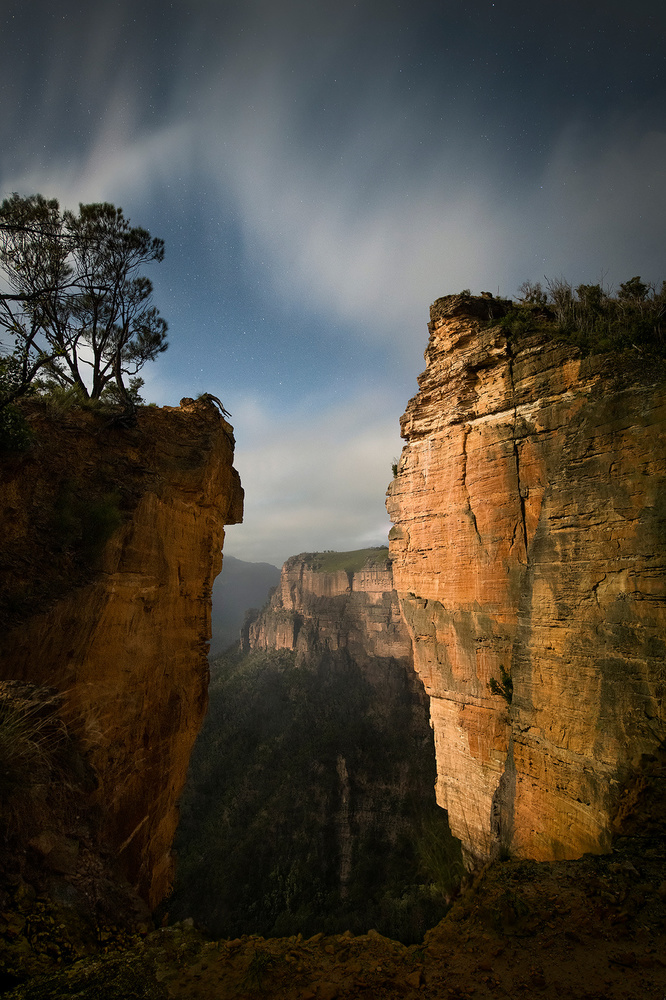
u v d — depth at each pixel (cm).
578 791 1055
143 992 449
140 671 1084
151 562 1154
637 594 1041
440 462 1958
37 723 752
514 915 574
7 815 586
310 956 529
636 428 1148
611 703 1016
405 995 465
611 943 529
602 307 1733
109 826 890
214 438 1513
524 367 1675
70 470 1123
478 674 1708
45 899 557
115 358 1653
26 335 1182
